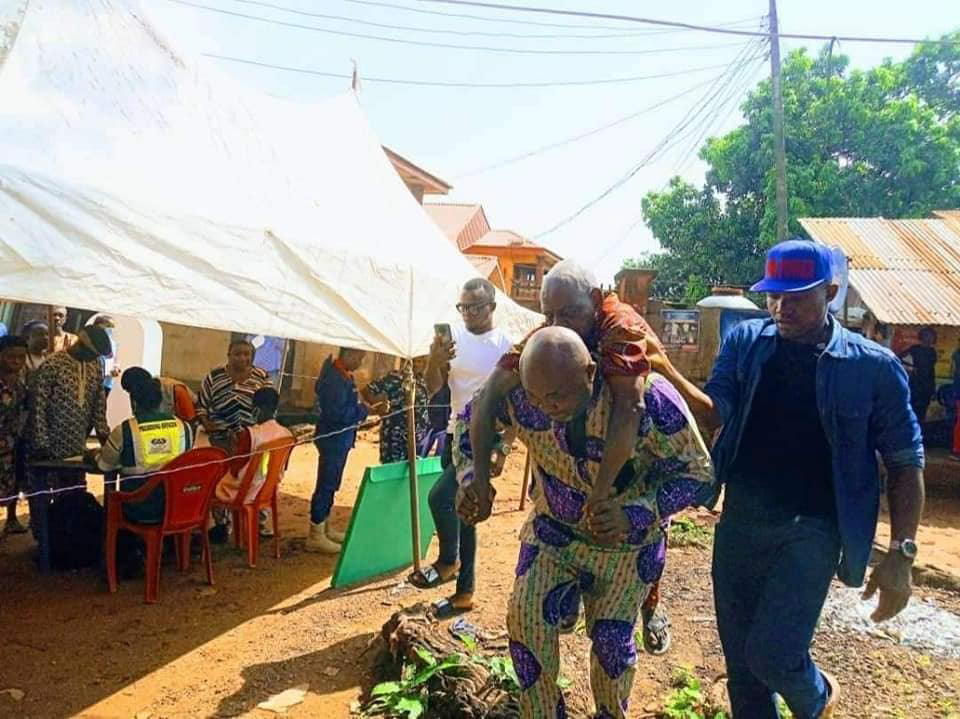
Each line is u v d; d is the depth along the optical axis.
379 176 7.39
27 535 6.66
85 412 6.06
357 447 12.35
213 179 4.67
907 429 2.72
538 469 2.73
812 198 19.77
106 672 4.11
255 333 4.44
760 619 2.74
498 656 3.96
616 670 2.75
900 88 21.86
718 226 22.06
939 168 19.59
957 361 11.79
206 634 4.65
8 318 12.05
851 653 4.39
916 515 2.67
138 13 5.09
